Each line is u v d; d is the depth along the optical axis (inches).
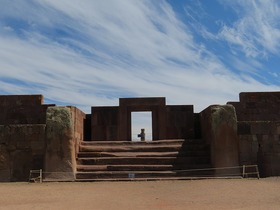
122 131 888.3
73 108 651.5
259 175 617.6
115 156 655.1
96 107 903.1
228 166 614.9
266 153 629.0
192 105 896.9
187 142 709.3
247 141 629.0
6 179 615.2
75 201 382.0
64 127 617.0
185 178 572.4
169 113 893.8
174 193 432.5
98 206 350.9
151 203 366.0
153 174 591.8
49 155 608.1
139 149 682.2
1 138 626.2
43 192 453.1
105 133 892.6
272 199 384.8
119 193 436.5
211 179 571.2
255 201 373.7
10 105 901.2
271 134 633.6
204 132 737.6
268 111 861.8
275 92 867.4
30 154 622.2
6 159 621.0
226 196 406.3
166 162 634.8
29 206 353.4
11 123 894.4
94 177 594.9
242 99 866.1
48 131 616.1
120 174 592.1
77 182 566.9
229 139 625.3
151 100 899.4
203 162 641.0
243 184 502.3
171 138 884.6
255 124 634.8
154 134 907.4
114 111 901.8
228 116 633.0
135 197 404.8
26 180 612.7
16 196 422.6
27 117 895.7
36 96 903.1
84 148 683.4
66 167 602.5
